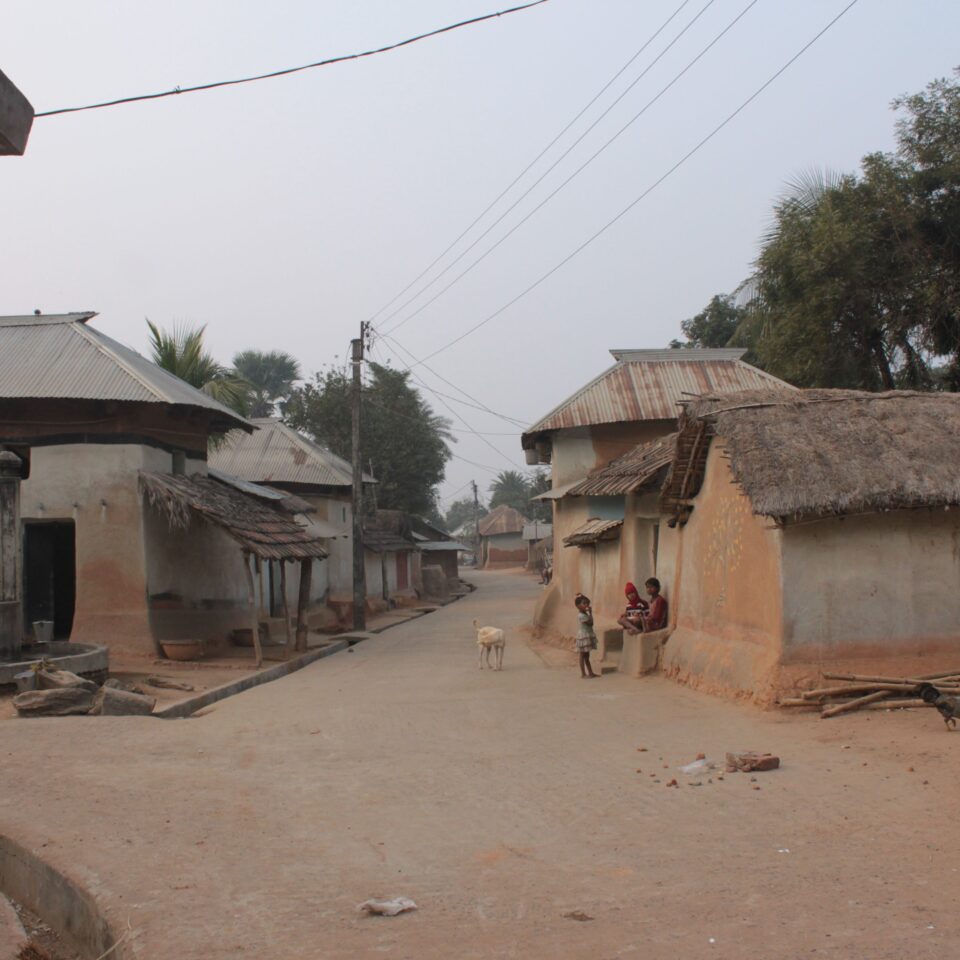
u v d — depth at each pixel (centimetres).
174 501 1828
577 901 501
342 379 5091
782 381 2367
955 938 430
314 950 450
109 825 677
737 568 1191
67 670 1391
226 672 1744
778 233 2356
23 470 1964
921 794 673
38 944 564
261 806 729
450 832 646
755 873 529
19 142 536
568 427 2236
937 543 1080
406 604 4422
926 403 1167
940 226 2211
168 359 2777
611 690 1327
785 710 1018
